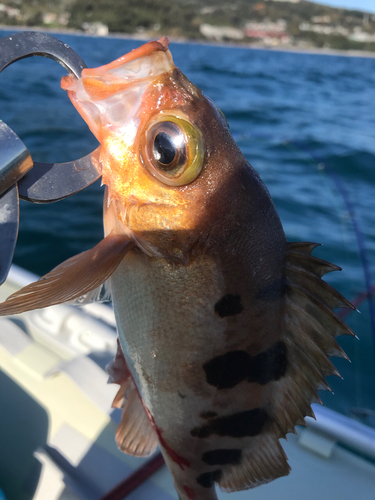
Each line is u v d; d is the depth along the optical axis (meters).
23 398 0.26
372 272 0.66
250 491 0.22
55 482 0.21
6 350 0.29
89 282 0.13
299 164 1.13
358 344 0.49
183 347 0.14
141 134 0.14
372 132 1.53
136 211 0.14
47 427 0.24
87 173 0.14
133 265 0.15
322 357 0.14
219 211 0.13
